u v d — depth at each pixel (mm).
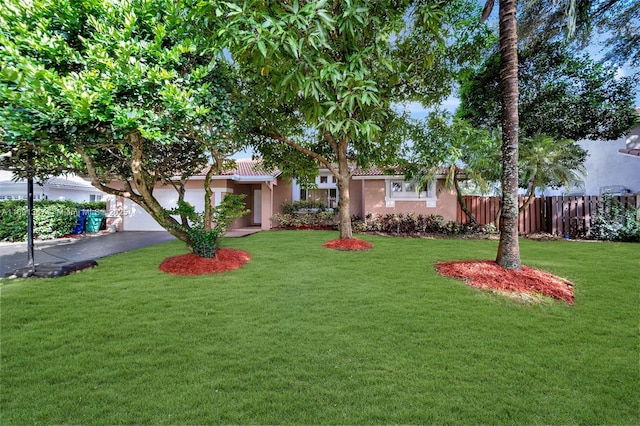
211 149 7590
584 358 3309
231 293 5473
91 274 6730
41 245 11391
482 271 6234
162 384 2795
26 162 6652
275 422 2336
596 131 14484
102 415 2395
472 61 9516
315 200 19094
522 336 3822
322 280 6297
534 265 7473
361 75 4801
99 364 3131
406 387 2781
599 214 12703
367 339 3719
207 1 5031
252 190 21344
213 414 2410
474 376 2963
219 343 3605
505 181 6484
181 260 7414
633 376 2971
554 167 12219
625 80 13586
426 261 8047
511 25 6219
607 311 4645
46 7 5102
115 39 5152
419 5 6344
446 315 4473
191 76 5789
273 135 9328
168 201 16578
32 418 2355
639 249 9891
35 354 3326
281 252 9336
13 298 5098
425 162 10352
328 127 5047
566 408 2523
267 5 4637
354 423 2332
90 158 6941
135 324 4133
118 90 5207
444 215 15906
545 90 14258
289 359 3250
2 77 4242
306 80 4535
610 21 12359
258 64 5059
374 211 16609
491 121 15703
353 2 4648
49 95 4734
